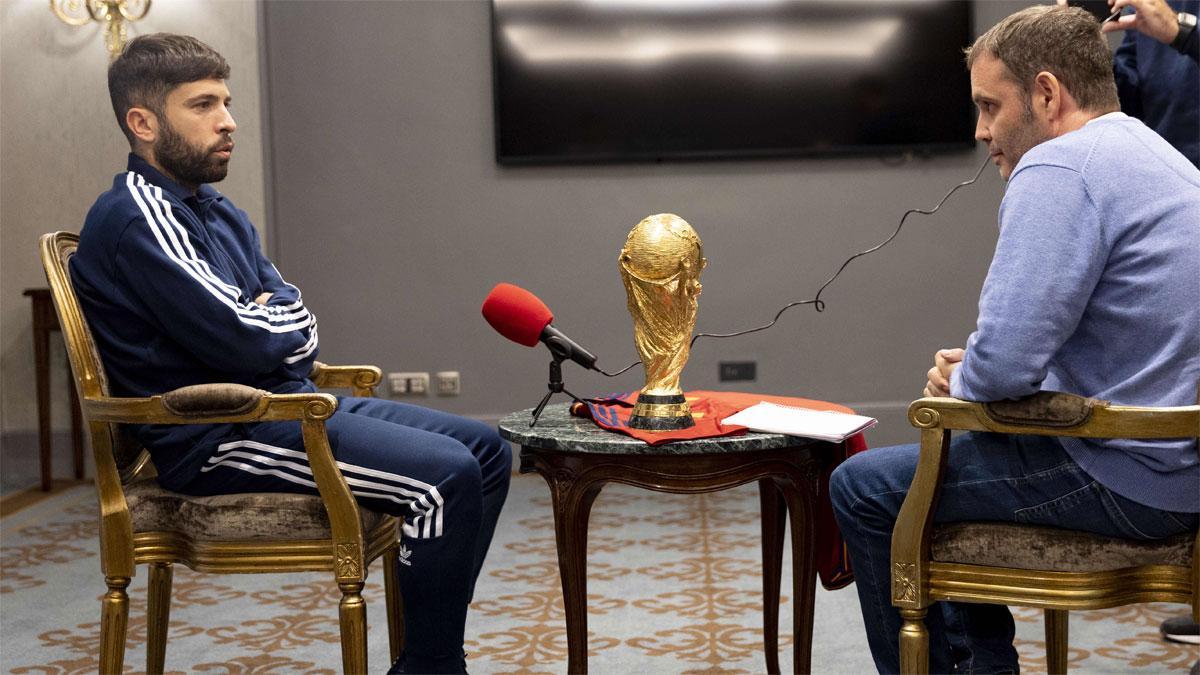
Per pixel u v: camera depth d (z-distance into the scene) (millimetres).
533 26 4914
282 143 5004
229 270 2070
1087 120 1629
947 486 1621
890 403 5020
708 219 5012
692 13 4910
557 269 5043
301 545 1836
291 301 2043
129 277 1883
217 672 2455
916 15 4871
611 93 4941
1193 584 1512
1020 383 1490
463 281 5055
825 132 4938
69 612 2945
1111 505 1538
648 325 1854
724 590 3041
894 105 4910
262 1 4859
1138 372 1539
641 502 4238
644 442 1744
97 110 4824
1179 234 1512
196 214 2088
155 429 1917
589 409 1957
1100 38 1636
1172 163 1577
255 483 1888
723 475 1783
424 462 1854
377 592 3100
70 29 4793
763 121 4941
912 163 4965
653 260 1818
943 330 5012
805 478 1855
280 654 2574
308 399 1774
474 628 2730
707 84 4930
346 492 1804
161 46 1985
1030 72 1629
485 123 5008
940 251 4984
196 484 1903
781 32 4902
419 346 5074
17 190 4871
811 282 5016
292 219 5027
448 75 4988
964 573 1613
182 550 1898
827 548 1981
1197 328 1499
